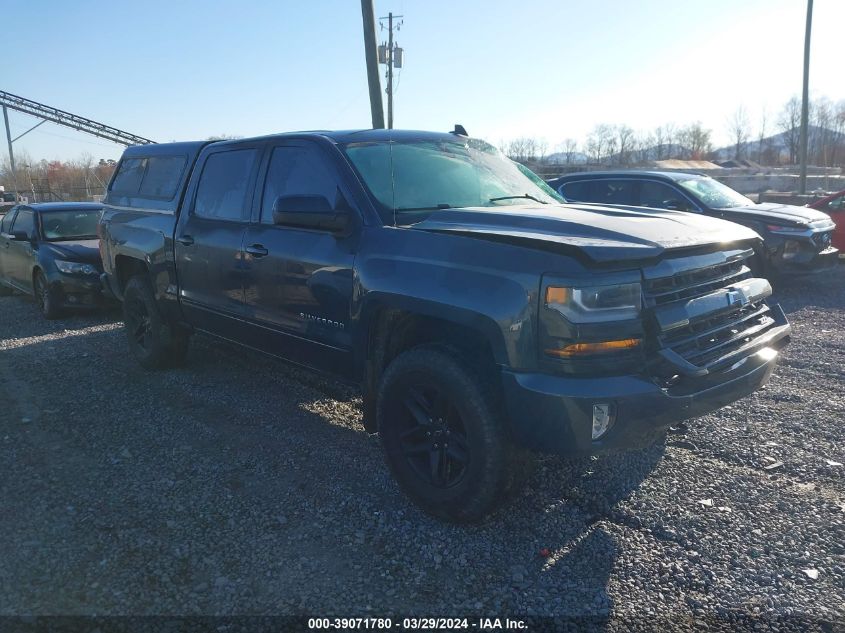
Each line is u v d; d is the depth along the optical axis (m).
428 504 3.44
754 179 37.81
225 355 6.75
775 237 9.25
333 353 3.96
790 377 5.71
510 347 2.99
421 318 3.54
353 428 4.83
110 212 6.48
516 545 3.23
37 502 3.69
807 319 7.98
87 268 8.70
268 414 5.11
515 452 3.19
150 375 6.13
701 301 3.27
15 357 6.92
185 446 4.48
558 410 2.89
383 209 3.77
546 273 2.94
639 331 2.97
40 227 9.47
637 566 3.04
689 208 9.62
